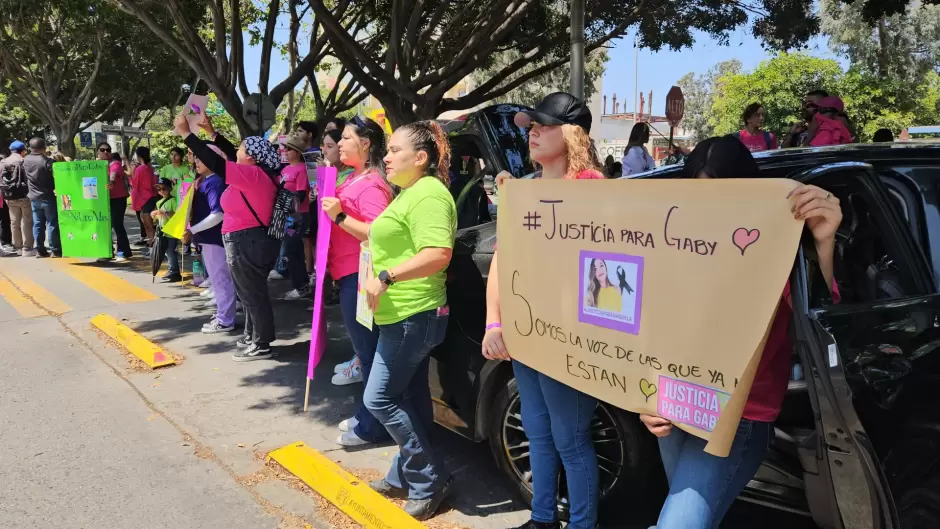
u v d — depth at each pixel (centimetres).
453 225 293
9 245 1180
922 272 240
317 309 349
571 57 880
